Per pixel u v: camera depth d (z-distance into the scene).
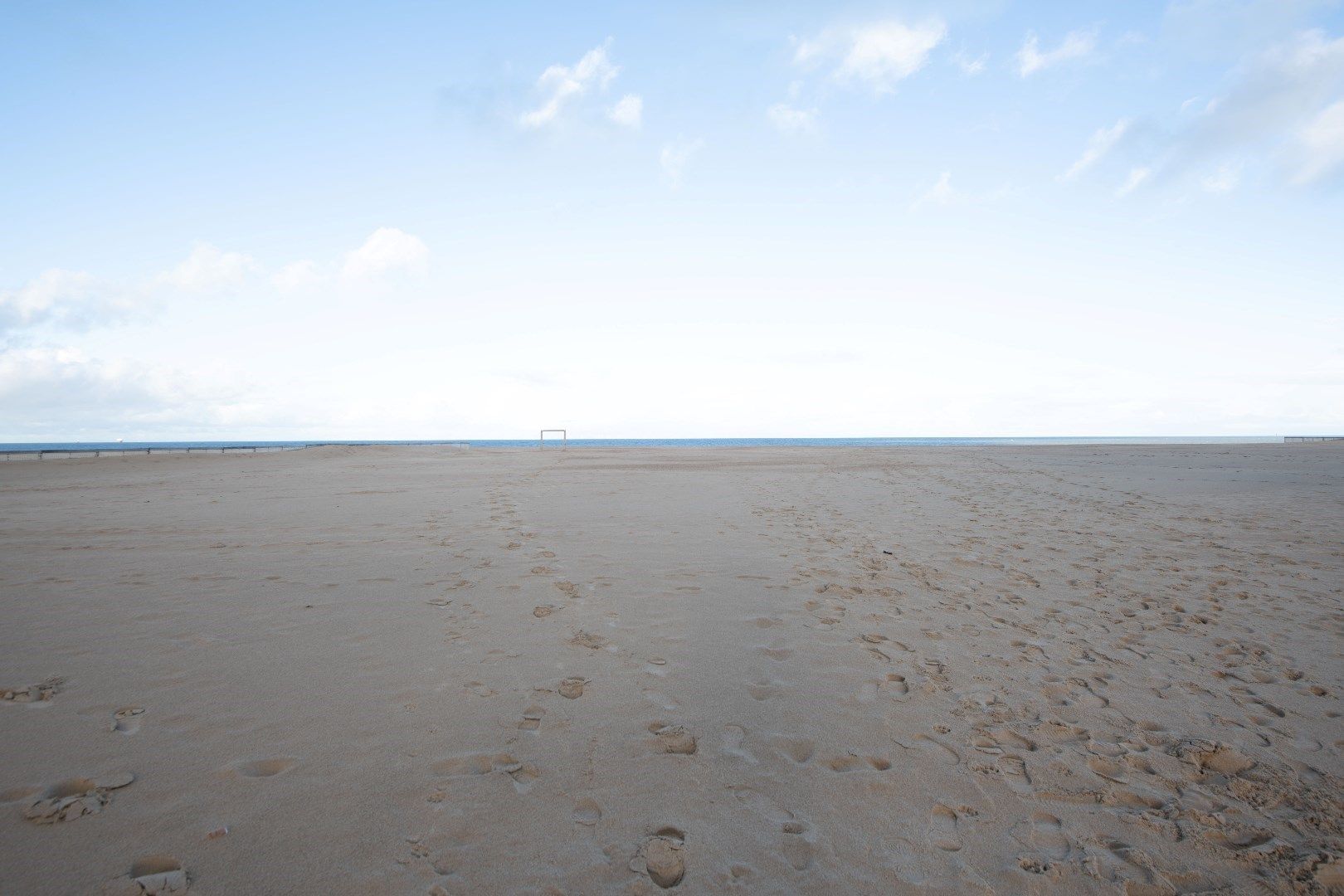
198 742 3.40
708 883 2.48
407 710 3.82
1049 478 18.42
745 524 10.56
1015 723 3.85
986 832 2.84
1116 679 4.51
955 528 10.31
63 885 2.34
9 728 3.50
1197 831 2.87
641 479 18.56
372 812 2.84
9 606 5.75
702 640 5.13
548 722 3.73
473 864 2.54
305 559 7.78
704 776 3.21
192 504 12.99
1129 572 7.50
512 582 6.74
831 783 3.18
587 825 2.80
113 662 4.47
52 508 12.36
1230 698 4.23
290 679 4.24
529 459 29.38
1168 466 21.38
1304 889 2.53
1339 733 3.78
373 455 37.03
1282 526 10.38
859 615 5.83
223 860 2.50
